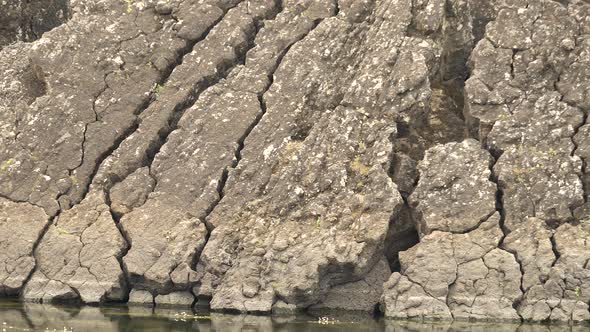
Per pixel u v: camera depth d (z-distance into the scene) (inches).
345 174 865.5
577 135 863.7
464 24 924.6
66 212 887.1
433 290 823.7
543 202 847.1
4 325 757.3
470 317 814.5
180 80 926.4
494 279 822.5
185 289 854.5
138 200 884.6
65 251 866.8
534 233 835.4
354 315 834.2
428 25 906.1
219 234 862.5
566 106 872.3
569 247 828.6
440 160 865.5
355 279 850.1
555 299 814.5
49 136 916.0
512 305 815.7
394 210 850.8
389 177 862.5
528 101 878.4
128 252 860.0
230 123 903.7
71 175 902.4
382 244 850.1
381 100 885.8
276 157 885.8
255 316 823.1
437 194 855.1
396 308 823.1
